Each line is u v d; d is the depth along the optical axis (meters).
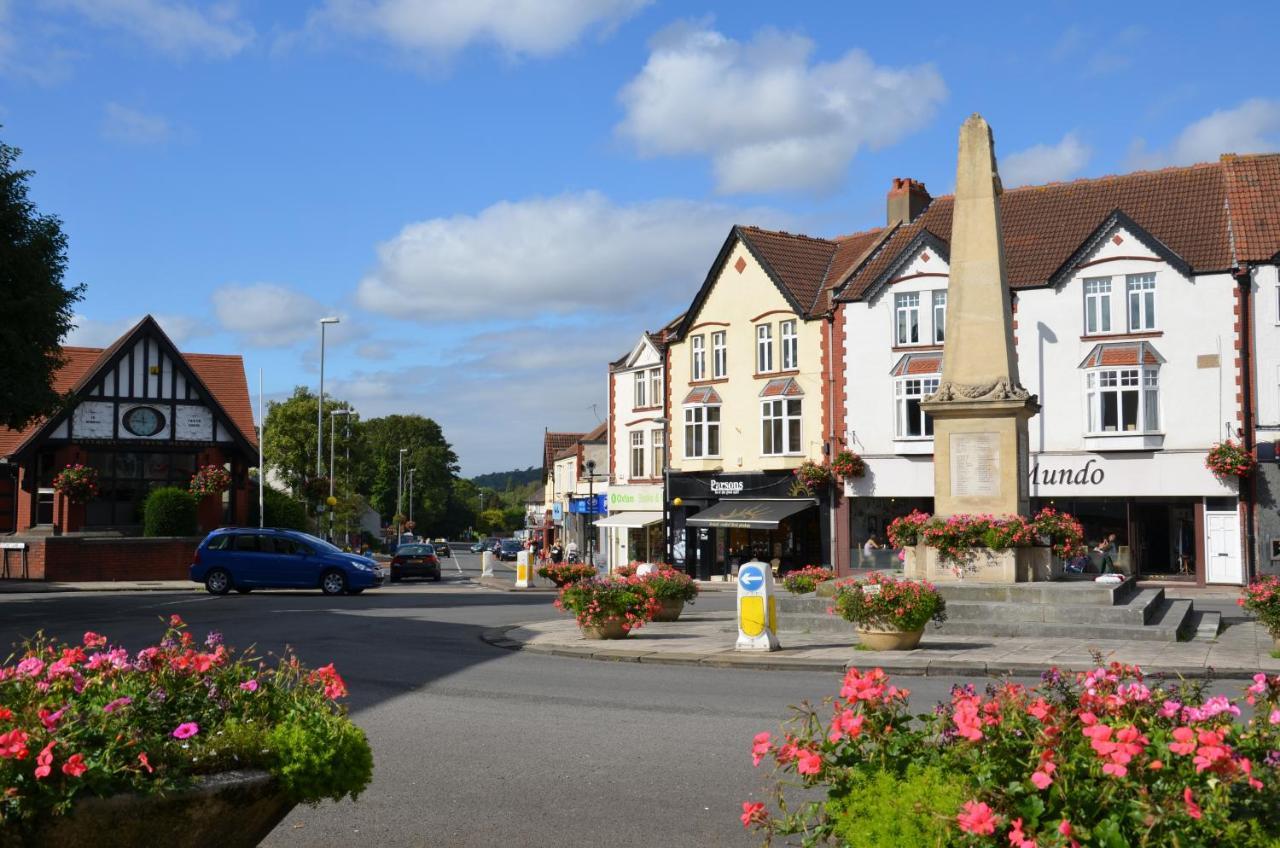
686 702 12.66
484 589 42.66
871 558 41.69
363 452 77.25
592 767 9.32
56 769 4.70
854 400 42.78
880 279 42.41
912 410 42.00
